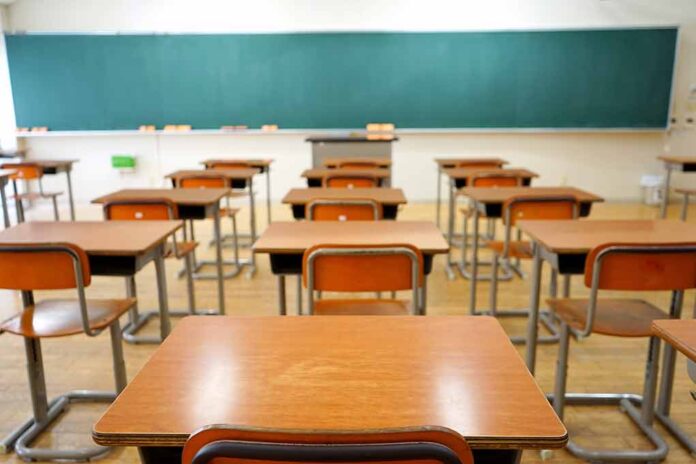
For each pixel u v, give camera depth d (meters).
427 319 1.37
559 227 2.36
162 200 2.88
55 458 2.01
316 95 6.83
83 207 6.95
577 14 6.62
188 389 1.03
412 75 6.77
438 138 7.07
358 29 6.66
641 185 7.16
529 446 0.89
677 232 2.27
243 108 6.86
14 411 2.31
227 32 6.65
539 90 6.77
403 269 1.89
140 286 3.98
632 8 6.60
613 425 2.20
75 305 2.22
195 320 1.36
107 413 0.95
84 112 6.82
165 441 0.90
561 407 2.17
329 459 0.77
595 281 1.87
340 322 1.35
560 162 7.12
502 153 7.11
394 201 2.98
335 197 3.10
